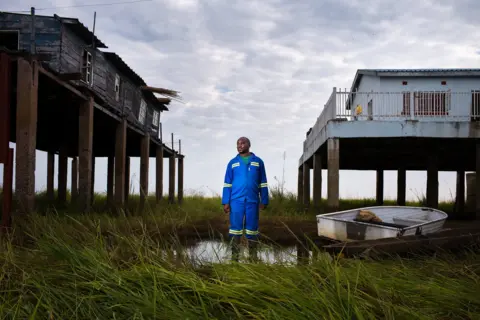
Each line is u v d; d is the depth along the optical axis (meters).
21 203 7.36
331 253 5.19
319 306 2.46
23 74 7.77
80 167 10.83
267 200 5.88
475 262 4.43
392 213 9.68
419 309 2.71
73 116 14.09
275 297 2.66
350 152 18.36
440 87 16.61
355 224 7.41
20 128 7.69
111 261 3.50
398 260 4.68
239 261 3.85
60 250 3.24
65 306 2.47
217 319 2.35
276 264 3.51
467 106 16.33
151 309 2.37
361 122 12.91
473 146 16.02
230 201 5.77
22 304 2.45
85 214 9.41
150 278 2.93
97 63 15.81
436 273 3.60
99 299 2.59
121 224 7.96
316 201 17.36
